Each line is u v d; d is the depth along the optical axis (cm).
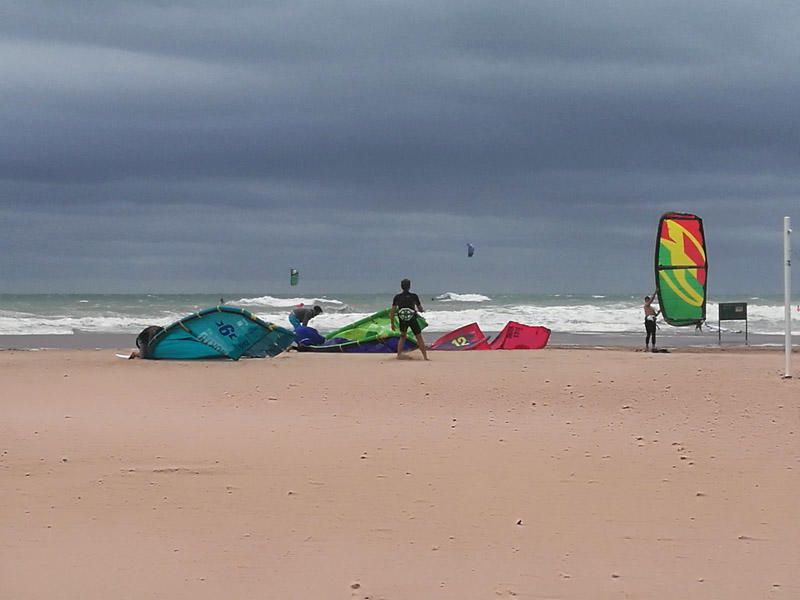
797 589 678
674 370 1575
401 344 1906
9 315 4216
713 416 1185
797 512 830
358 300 7425
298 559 730
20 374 1602
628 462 974
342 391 1391
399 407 1266
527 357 1958
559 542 764
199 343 1872
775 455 1000
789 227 1457
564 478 923
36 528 792
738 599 663
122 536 776
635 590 677
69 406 1279
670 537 775
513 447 1030
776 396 1299
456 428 1124
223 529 791
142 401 1323
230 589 677
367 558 731
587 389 1370
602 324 3912
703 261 2262
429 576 700
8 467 955
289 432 1102
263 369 1673
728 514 827
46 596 663
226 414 1220
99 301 6762
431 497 867
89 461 975
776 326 3841
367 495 873
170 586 681
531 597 666
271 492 880
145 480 915
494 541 766
